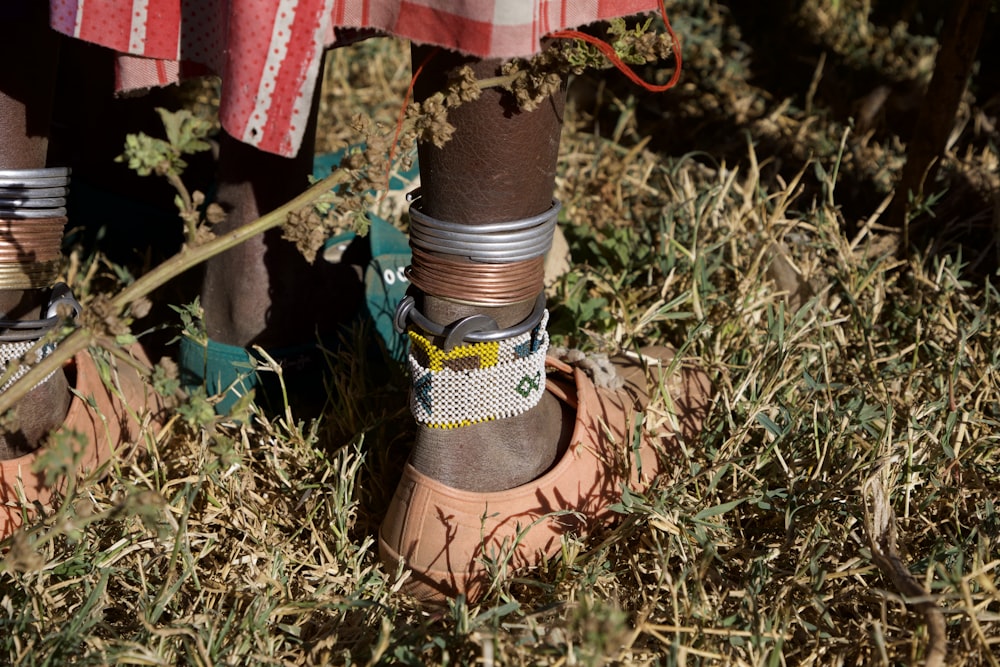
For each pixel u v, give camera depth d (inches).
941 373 84.7
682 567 65.8
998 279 102.1
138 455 76.5
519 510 67.1
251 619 60.8
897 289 97.8
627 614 64.6
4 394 52.6
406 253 87.6
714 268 95.4
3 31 60.6
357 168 54.5
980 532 67.9
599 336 86.9
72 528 54.2
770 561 68.0
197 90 129.6
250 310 78.5
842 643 61.2
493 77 57.3
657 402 77.5
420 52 58.9
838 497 70.8
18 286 66.2
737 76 152.1
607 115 142.9
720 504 73.0
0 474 67.3
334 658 61.0
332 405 81.4
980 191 113.9
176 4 56.7
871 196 121.0
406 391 82.0
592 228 112.3
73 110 95.2
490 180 59.5
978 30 97.7
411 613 66.6
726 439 77.7
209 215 54.3
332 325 82.8
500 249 61.4
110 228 99.0
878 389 83.0
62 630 59.4
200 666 57.2
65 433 49.9
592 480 70.6
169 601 63.6
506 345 64.5
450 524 66.1
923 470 72.4
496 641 56.5
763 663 57.7
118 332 52.4
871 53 158.4
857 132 140.7
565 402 74.0
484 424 66.6
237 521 71.2
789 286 97.7
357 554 69.0
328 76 148.0
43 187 65.7
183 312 76.4
